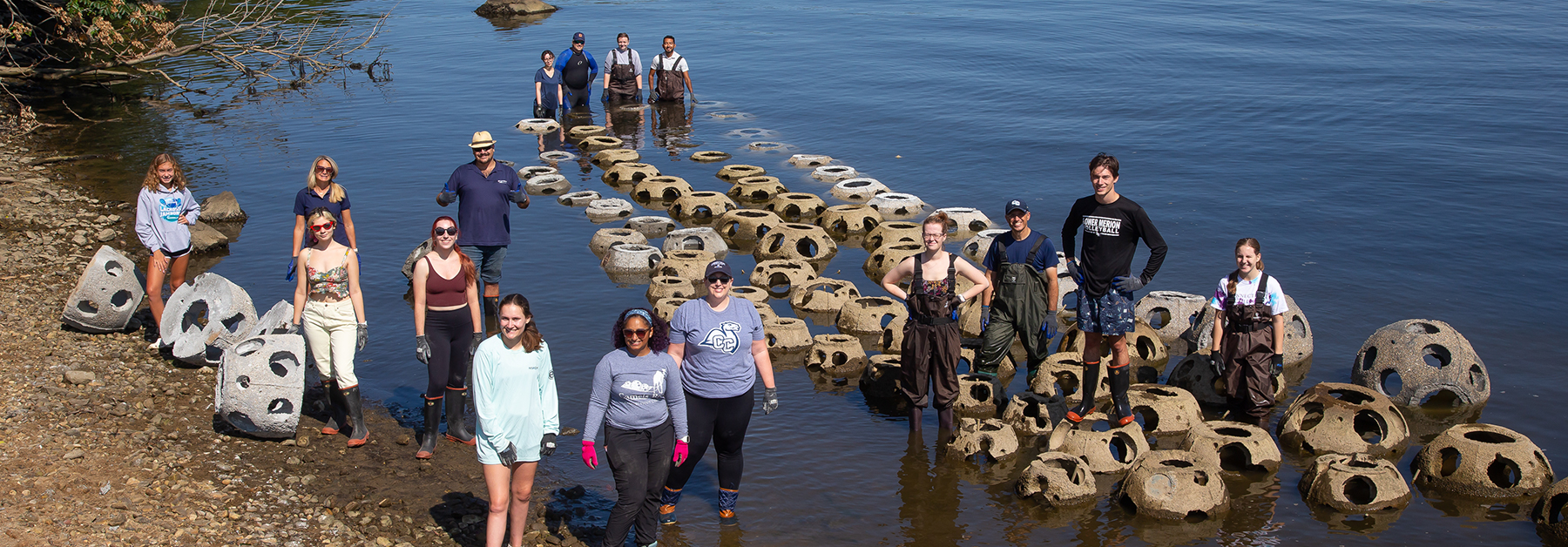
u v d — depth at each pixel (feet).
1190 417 28.25
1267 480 25.64
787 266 41.16
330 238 26.12
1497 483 25.13
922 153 63.10
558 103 76.23
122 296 33.81
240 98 83.35
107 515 21.90
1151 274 26.32
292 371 26.48
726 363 22.16
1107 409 29.89
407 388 30.68
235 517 22.47
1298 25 119.24
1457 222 47.83
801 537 22.97
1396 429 27.14
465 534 22.65
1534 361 32.30
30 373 29.63
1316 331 35.12
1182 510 23.49
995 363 31.19
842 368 32.42
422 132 70.08
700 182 57.21
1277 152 62.44
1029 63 95.91
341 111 77.56
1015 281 30.45
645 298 38.58
